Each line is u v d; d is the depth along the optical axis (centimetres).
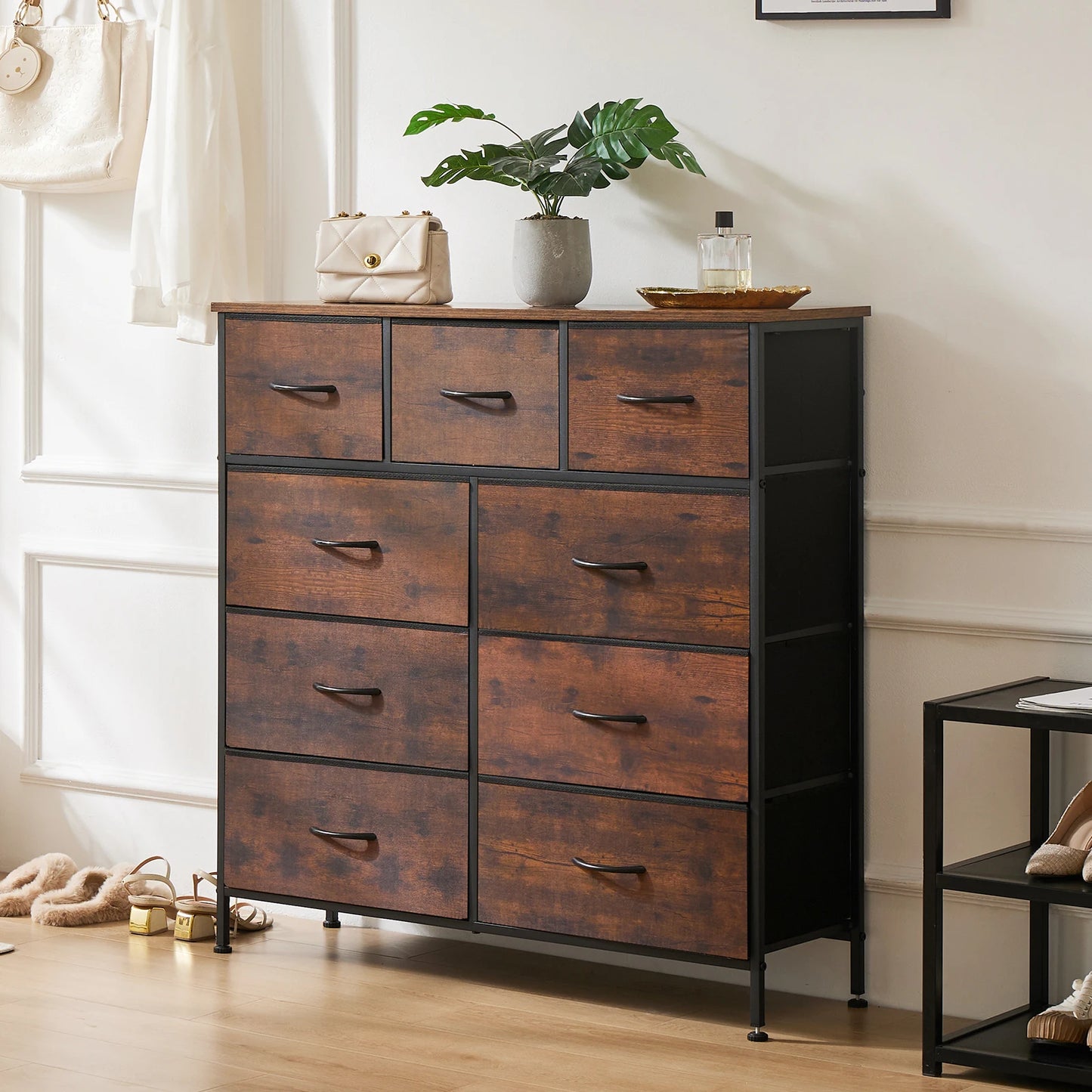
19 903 374
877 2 310
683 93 331
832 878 312
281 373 329
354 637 325
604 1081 275
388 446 319
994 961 311
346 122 366
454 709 315
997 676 309
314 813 332
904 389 313
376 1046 291
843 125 316
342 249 325
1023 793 308
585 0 339
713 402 286
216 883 348
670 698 294
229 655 339
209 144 361
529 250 318
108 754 405
